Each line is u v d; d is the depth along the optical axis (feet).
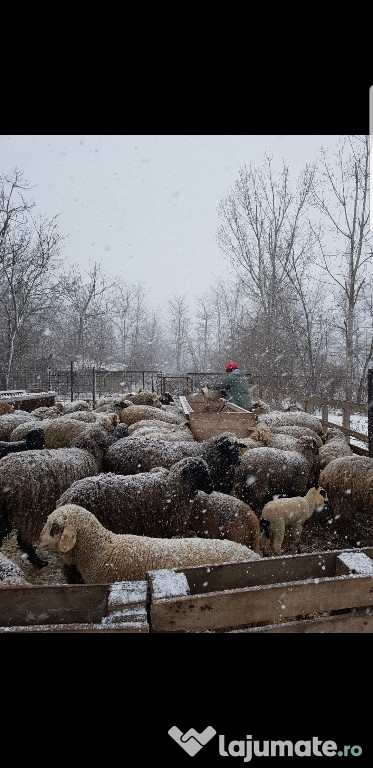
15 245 79.36
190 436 20.76
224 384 32.40
